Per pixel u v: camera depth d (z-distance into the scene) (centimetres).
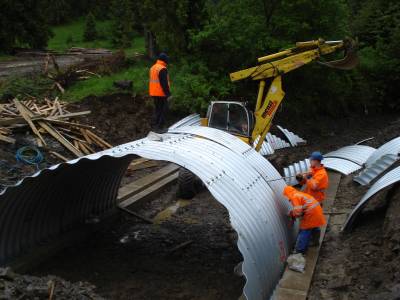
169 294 677
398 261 606
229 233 884
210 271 748
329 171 1222
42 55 2362
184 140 745
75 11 4734
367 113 2303
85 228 876
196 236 877
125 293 678
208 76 1698
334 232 818
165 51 1762
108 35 3841
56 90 1513
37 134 1116
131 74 1662
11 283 488
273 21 1781
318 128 1880
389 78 2373
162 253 813
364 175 1079
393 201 779
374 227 781
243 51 1731
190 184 1049
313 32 1791
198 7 1720
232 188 628
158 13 1689
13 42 2536
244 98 1708
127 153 653
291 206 781
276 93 1083
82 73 1652
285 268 680
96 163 779
